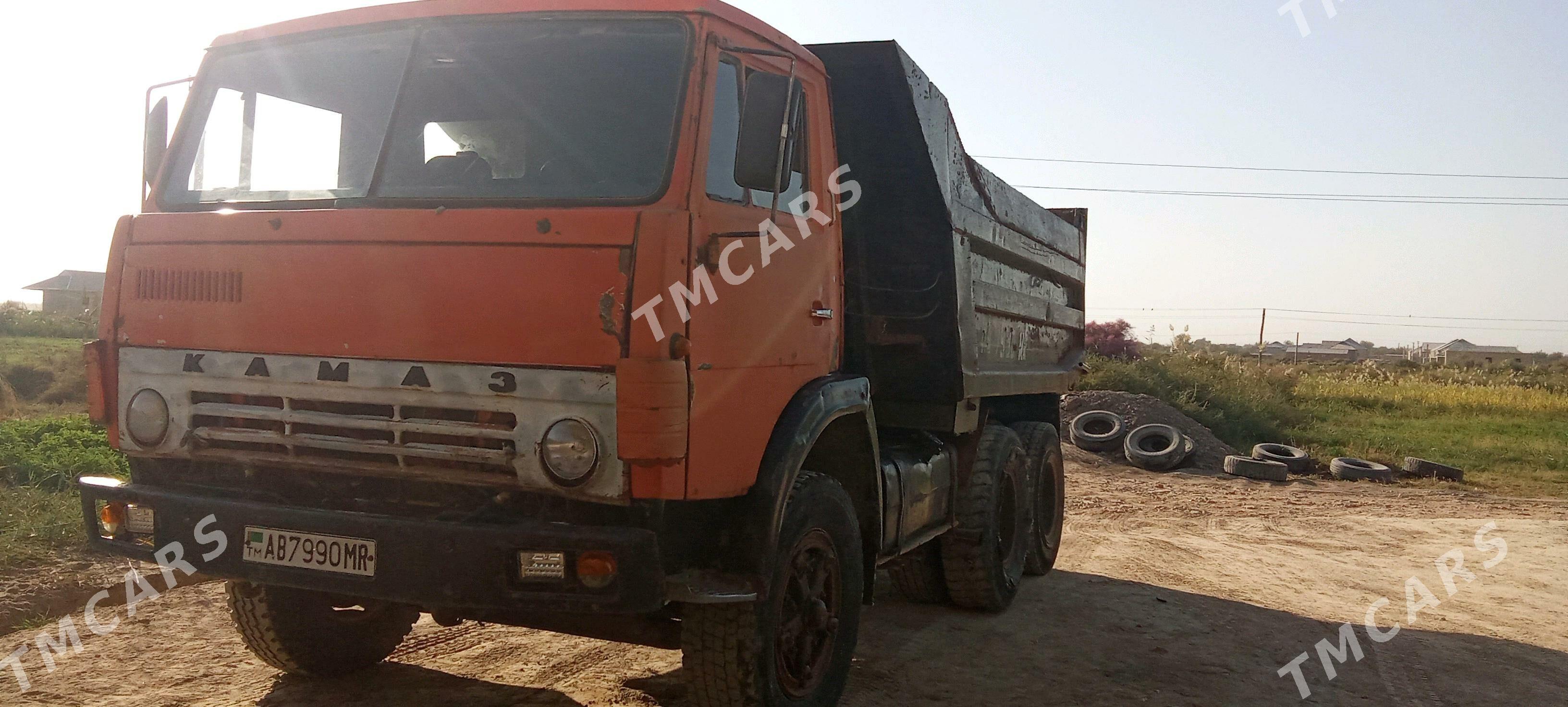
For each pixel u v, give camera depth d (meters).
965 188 6.23
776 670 4.09
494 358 3.54
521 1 4.11
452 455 3.57
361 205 3.88
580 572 3.44
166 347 3.97
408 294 3.64
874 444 4.81
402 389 3.63
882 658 5.84
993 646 6.21
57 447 9.08
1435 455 19.95
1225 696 5.48
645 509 3.55
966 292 6.05
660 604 3.49
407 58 4.16
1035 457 7.86
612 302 3.44
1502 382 40.84
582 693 4.93
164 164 4.38
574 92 3.92
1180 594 7.95
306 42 4.34
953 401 6.02
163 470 4.09
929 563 6.93
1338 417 26.55
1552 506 14.11
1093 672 5.79
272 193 4.13
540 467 3.49
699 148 3.76
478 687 4.96
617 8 3.99
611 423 3.44
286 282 3.80
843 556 4.54
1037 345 8.27
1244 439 20.98
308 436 3.74
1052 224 8.44
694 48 3.87
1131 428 18.38
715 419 3.67
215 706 4.55
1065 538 10.34
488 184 3.86
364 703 4.67
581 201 3.68
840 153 5.77
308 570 3.65
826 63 5.61
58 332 37.44
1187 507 13.01
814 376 4.54
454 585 3.50
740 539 3.88
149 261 4.02
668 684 5.08
